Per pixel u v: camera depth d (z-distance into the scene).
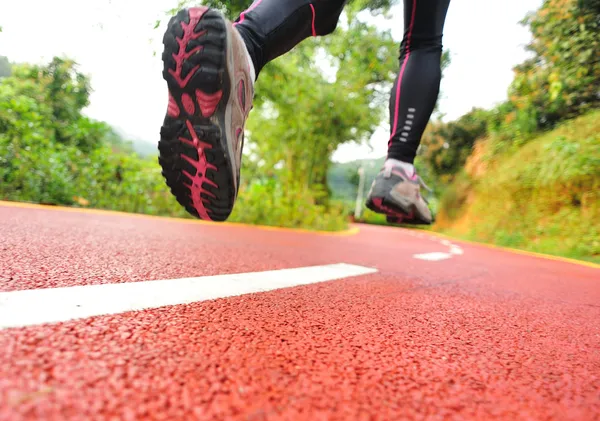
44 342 0.51
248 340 0.65
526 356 0.76
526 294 1.76
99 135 6.45
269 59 1.06
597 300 1.82
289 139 10.31
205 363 0.52
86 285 0.88
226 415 0.39
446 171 18.75
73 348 0.51
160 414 0.37
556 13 6.44
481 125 17.42
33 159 4.66
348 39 8.55
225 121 0.94
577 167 8.35
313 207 9.01
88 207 5.42
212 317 0.77
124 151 6.87
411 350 0.71
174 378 0.46
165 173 1.05
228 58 0.87
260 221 7.75
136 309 0.74
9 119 4.63
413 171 1.44
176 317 0.73
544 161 9.75
